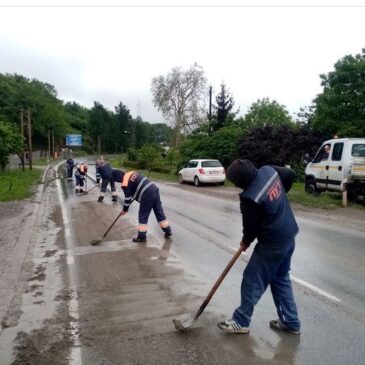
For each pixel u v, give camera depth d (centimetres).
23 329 425
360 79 1919
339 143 1307
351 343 381
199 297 497
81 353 372
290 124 2478
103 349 378
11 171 3216
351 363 347
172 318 439
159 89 5572
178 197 1577
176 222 1004
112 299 498
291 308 397
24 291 539
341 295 499
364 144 1279
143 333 406
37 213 1209
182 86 5538
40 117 8556
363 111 1933
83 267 636
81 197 1614
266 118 4584
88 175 3061
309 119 2339
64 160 7019
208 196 1617
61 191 1878
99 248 754
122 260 666
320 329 409
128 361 356
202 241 794
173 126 5591
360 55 1933
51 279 585
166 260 659
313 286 531
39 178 2792
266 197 359
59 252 735
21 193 1738
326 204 1257
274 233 369
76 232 909
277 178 374
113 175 901
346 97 1925
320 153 1399
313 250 722
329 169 1331
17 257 704
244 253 700
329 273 587
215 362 351
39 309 477
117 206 1323
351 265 627
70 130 10662
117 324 429
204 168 2100
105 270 616
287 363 347
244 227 371
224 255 688
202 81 5512
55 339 400
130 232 887
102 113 11162
